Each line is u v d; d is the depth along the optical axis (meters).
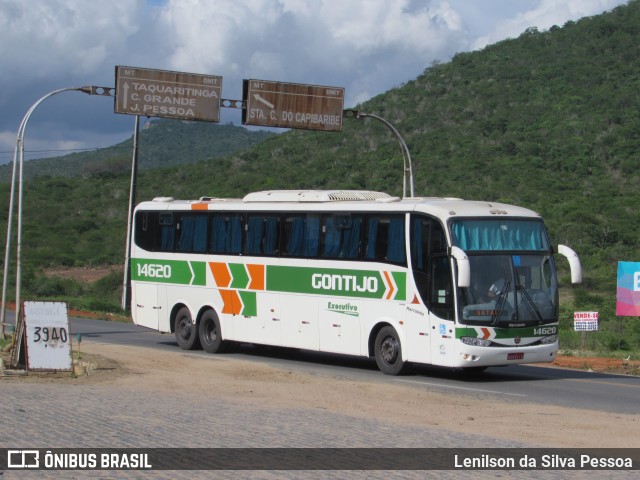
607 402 15.50
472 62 109.19
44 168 173.00
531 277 18.17
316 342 20.36
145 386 15.62
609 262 52.97
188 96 26.14
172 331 24.19
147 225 24.86
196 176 87.38
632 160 73.81
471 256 17.70
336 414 12.93
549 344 18.09
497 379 19.05
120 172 97.12
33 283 51.62
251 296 21.86
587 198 66.25
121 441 10.08
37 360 16.72
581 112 86.44
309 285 20.53
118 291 51.19
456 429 12.09
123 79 25.53
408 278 18.45
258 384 16.42
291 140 94.62
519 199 65.56
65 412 11.96
